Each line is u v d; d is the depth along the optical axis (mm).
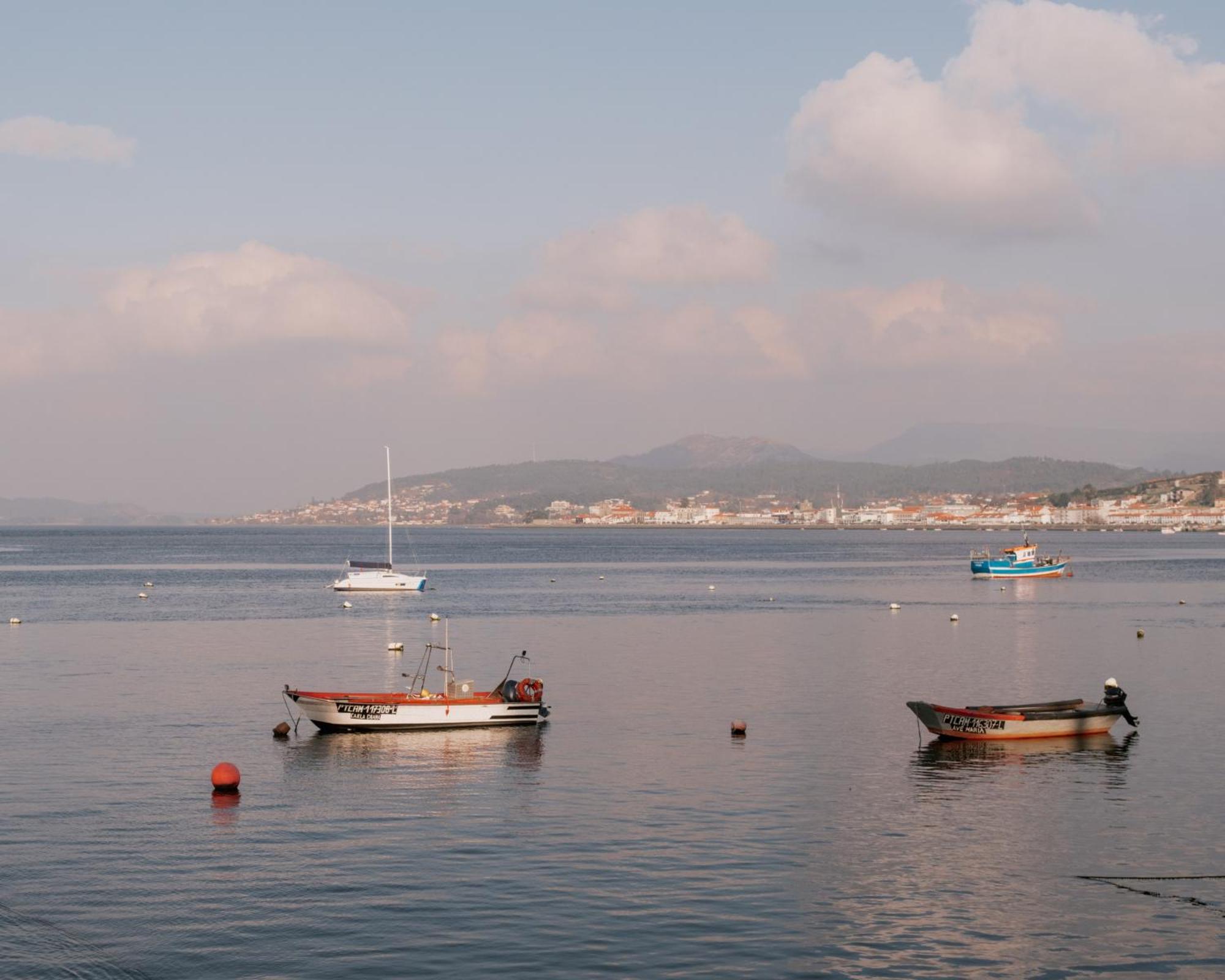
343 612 122250
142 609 124812
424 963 27391
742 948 28359
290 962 27484
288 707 60062
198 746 50219
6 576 197500
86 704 60875
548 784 43594
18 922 29766
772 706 60750
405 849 35531
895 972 27125
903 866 34250
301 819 38781
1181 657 82438
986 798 42000
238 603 135625
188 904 30922
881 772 46000
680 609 126250
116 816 38938
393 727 53344
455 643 90750
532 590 161625
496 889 32094
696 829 37875
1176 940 29156
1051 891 32375
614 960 27641
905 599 143125
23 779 44031
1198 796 42562
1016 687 68125
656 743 51188
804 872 33688
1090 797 42281
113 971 27062
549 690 66375
